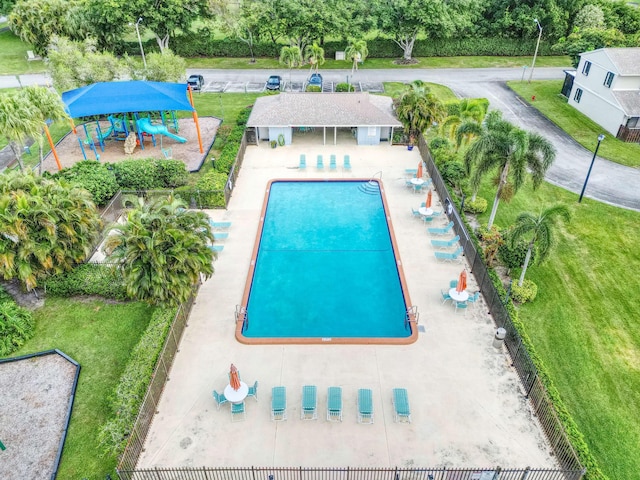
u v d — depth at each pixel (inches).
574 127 1792.6
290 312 942.4
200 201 1246.3
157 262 781.9
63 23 2231.8
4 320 869.2
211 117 1844.2
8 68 2404.0
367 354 836.0
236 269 1042.7
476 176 1082.7
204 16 2454.5
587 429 740.7
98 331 893.2
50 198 943.7
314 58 2150.6
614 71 1676.9
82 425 725.3
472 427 713.0
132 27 2330.2
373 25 2357.3
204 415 729.6
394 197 1309.1
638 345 888.3
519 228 904.3
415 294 970.7
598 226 1220.5
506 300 936.9
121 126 1644.9
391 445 686.5
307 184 1391.5
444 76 2377.0
